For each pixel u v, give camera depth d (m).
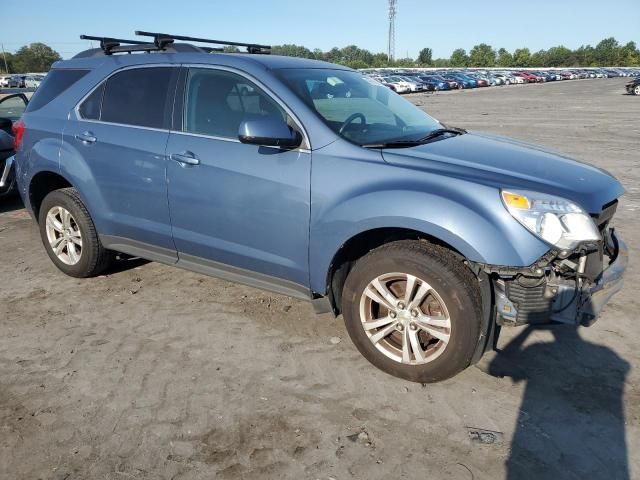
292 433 2.73
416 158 3.08
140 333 3.75
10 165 6.96
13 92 8.73
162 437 2.71
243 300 4.25
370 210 2.95
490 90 46.25
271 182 3.30
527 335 3.66
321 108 3.38
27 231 6.22
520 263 2.71
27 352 3.51
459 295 2.84
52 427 2.79
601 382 3.13
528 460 2.54
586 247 2.77
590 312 2.89
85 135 4.18
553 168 3.18
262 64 3.57
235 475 2.46
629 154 10.83
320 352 3.49
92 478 2.45
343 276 3.40
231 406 2.95
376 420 2.83
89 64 4.39
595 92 38.22
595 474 2.46
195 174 3.61
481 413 2.88
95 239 4.41
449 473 2.46
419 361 3.06
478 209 2.77
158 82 3.90
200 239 3.74
